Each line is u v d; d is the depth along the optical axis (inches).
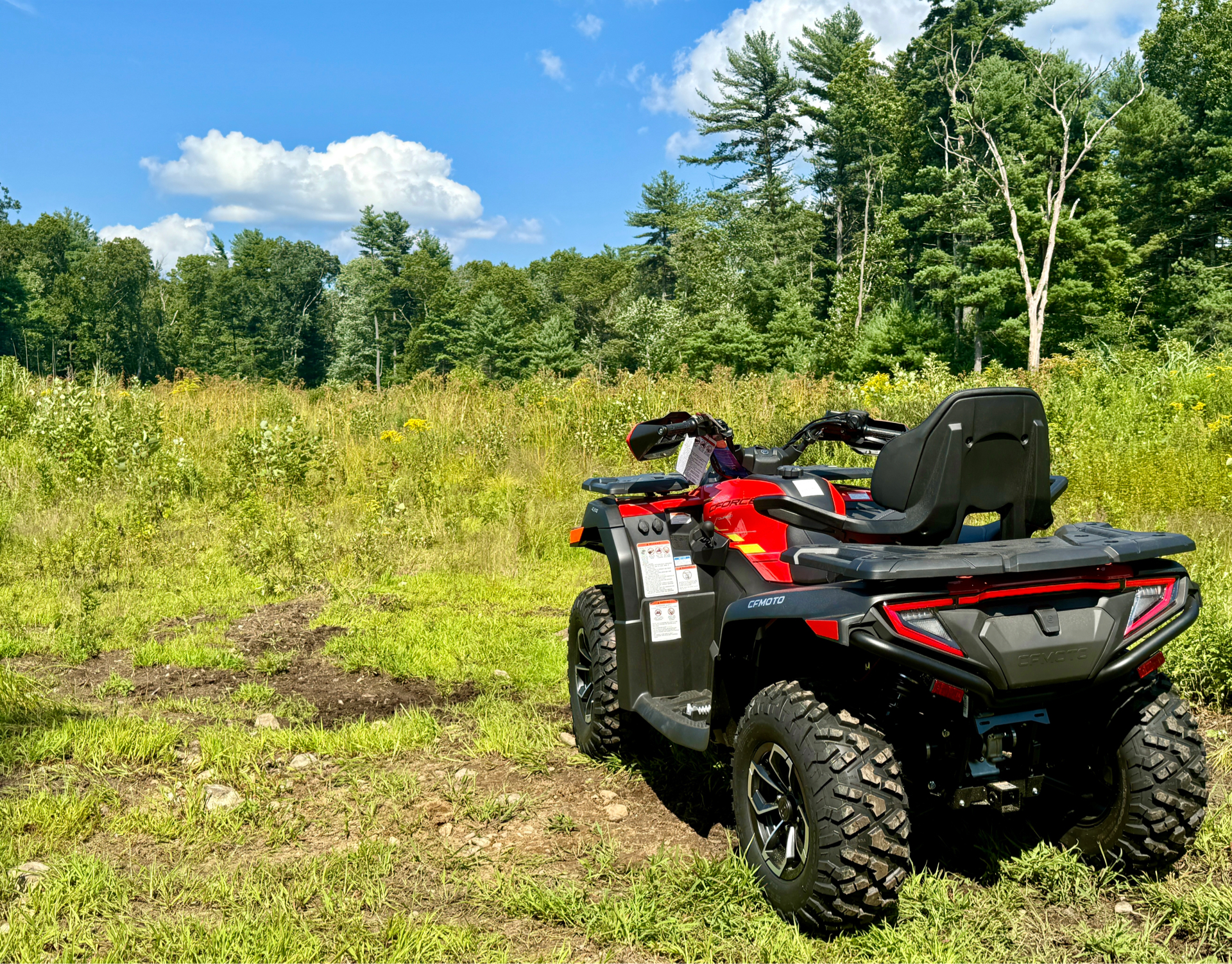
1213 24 1800.0
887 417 492.4
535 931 113.7
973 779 111.4
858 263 2197.3
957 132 2192.4
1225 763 156.6
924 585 102.9
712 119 2901.1
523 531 354.3
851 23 2785.4
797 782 110.7
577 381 604.7
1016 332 1726.1
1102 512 350.0
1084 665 106.1
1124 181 1884.8
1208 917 110.6
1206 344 1581.0
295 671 219.0
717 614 149.4
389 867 126.4
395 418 603.5
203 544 336.5
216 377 720.3
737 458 152.7
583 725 169.3
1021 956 106.5
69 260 4276.6
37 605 262.7
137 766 159.6
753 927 110.8
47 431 452.4
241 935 108.2
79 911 114.7
